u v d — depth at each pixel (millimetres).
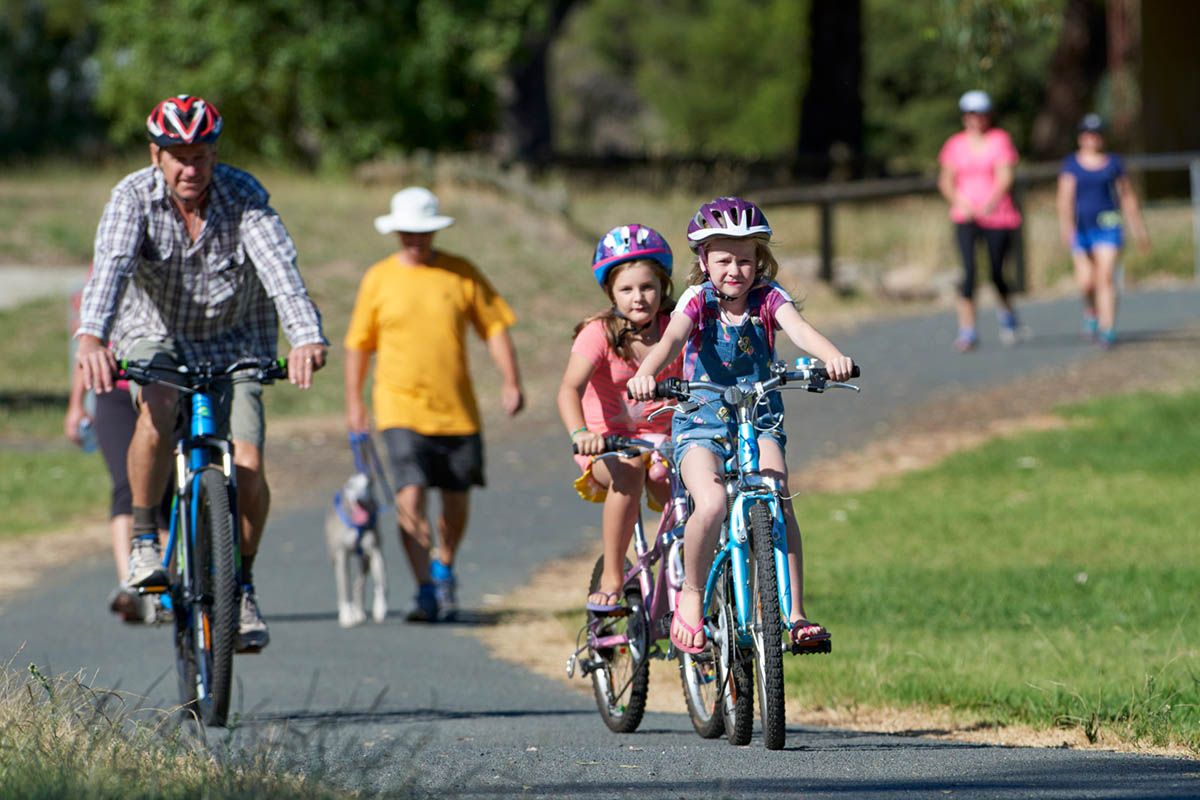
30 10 155375
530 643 32281
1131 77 120250
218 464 23344
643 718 25266
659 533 22109
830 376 19516
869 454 49906
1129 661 27406
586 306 75688
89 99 156500
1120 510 41625
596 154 113938
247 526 23422
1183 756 20797
